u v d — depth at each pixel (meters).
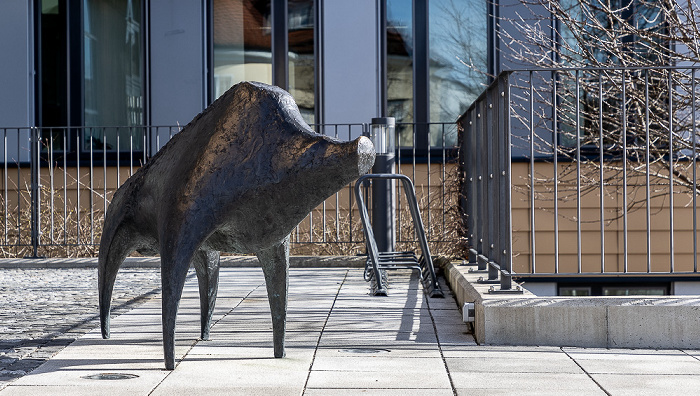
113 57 11.56
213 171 3.53
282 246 3.93
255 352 4.18
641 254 10.07
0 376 3.66
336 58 11.30
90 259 9.74
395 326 5.07
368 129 9.30
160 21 11.45
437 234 9.48
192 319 5.37
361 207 6.76
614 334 4.33
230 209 3.53
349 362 3.92
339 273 8.70
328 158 3.38
